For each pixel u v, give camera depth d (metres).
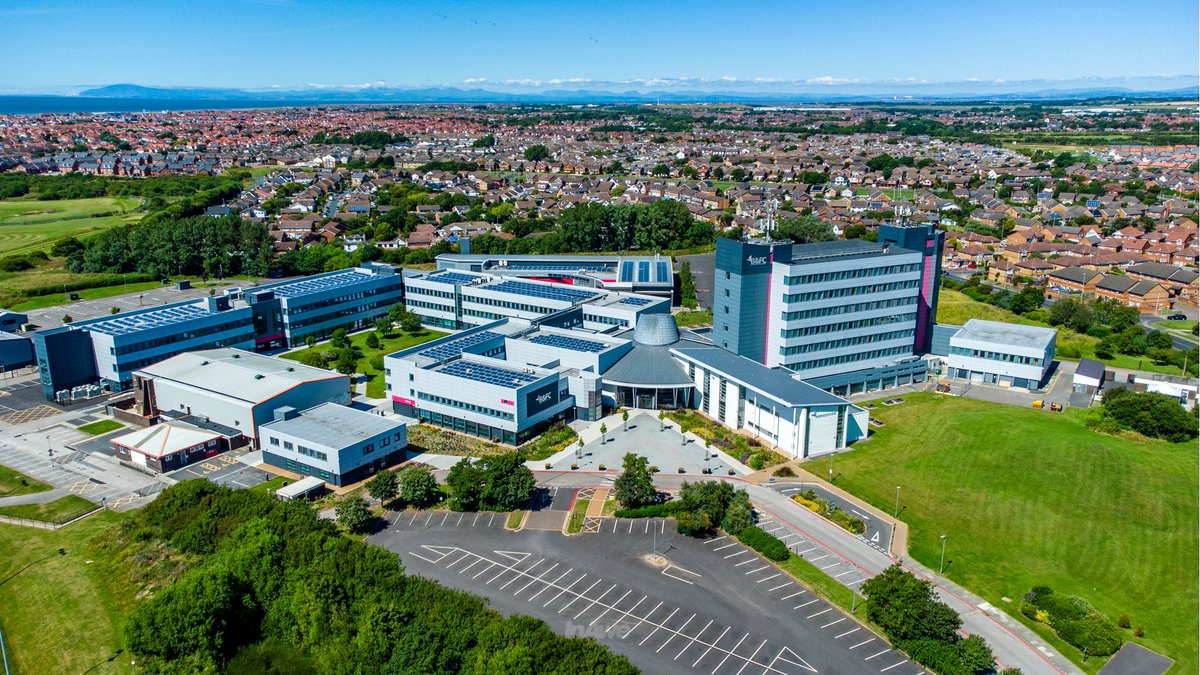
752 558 105.81
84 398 167.38
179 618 86.56
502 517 116.12
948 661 82.44
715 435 146.62
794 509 118.56
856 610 94.62
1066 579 101.12
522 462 121.19
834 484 126.81
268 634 92.38
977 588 99.19
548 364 162.38
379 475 119.06
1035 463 131.38
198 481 116.44
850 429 143.62
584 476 130.00
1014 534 111.38
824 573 102.25
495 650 79.88
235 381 151.00
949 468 131.12
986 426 147.25
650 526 113.94
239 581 94.12
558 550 107.19
